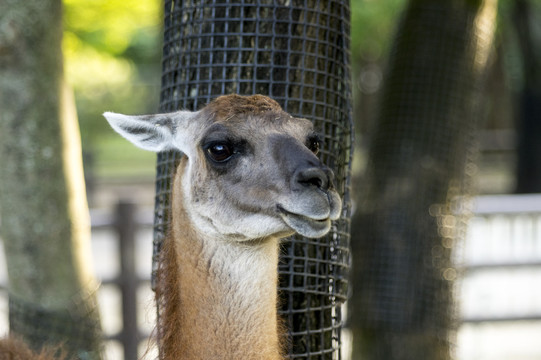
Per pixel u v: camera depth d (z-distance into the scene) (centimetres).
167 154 672
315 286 650
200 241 540
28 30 720
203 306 538
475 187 1151
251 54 647
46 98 737
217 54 652
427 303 1024
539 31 2370
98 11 1712
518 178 2514
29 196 738
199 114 559
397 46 1066
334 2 673
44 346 653
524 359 1224
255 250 537
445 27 1027
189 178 551
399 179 1029
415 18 1044
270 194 512
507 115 3416
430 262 1023
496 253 1358
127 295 1079
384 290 1027
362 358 1042
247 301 535
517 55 2480
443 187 1033
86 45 1880
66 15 1664
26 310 746
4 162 737
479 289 1343
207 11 653
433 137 1028
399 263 1022
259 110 535
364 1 1923
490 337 1333
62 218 752
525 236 1359
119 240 1079
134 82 3553
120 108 3591
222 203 528
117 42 1956
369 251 1044
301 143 523
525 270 1340
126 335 1076
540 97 2400
